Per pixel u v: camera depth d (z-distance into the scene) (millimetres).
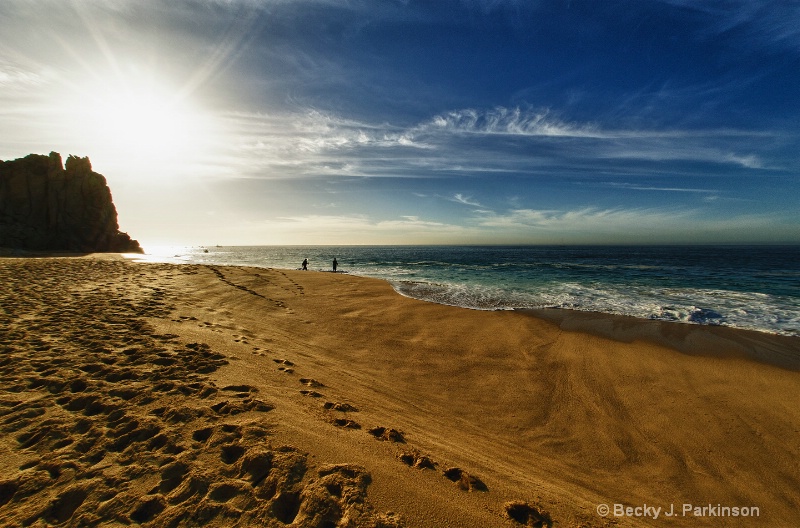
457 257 61781
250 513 2150
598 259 52875
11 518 2074
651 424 5242
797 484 4078
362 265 41250
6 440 2842
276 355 6113
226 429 3037
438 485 2785
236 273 19141
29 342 5148
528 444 4691
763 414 5500
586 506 3189
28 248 43406
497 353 8008
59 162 49219
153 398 3633
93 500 2219
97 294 9664
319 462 2695
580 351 8211
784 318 11641
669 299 15227
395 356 7539
